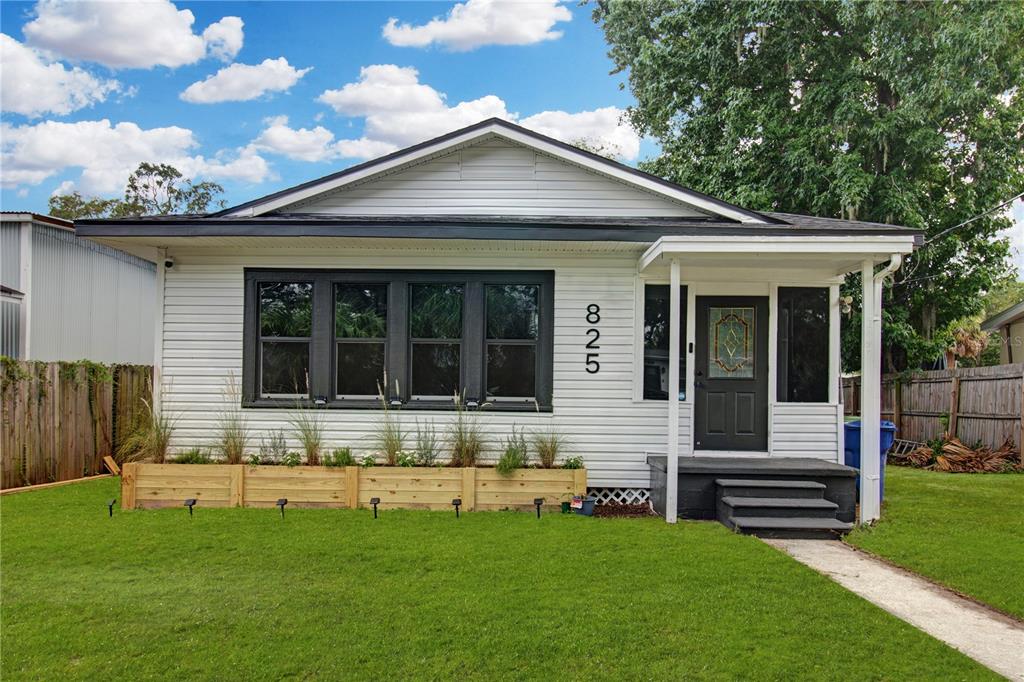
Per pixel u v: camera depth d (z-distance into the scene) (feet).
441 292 29.73
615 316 29.32
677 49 61.36
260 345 29.76
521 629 14.30
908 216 49.78
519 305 29.73
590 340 29.30
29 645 13.50
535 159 30.71
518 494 26.78
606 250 29.14
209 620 14.78
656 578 17.76
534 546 20.92
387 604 15.74
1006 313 66.74
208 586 17.01
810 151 52.90
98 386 36.60
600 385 29.25
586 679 12.17
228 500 26.96
